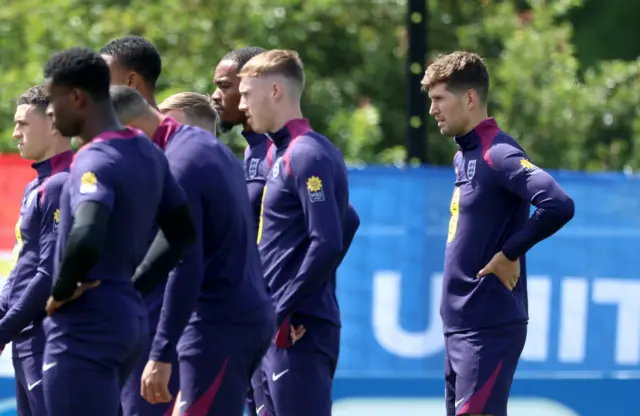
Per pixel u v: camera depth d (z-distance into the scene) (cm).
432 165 4312
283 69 1839
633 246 2659
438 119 1928
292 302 1802
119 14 4122
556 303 2653
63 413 1531
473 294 1897
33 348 1992
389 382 2644
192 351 1661
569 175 2655
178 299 1602
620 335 2664
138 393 1797
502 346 1891
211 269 1653
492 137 1898
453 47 4484
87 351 1523
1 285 2625
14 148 3744
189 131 1664
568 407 2656
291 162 1816
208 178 1631
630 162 4575
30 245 1969
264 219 1872
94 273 1517
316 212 1786
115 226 1509
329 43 4344
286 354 1880
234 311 1652
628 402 2664
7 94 3806
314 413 1886
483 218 1895
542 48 4575
